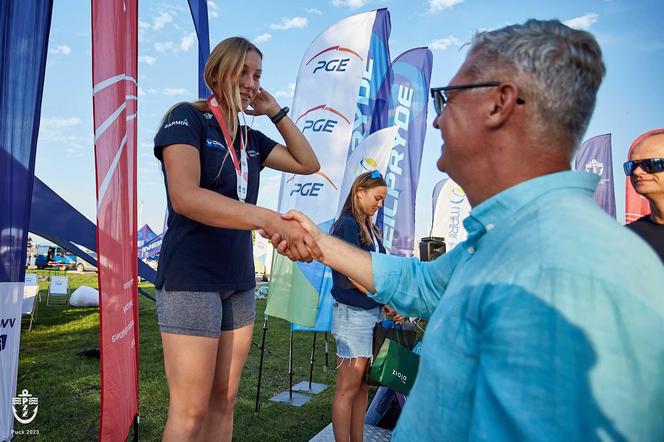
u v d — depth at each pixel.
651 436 0.63
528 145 0.86
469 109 0.92
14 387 2.83
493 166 0.90
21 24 2.63
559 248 0.71
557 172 0.85
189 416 1.84
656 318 0.64
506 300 0.73
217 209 1.57
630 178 2.33
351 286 2.80
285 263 4.50
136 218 2.68
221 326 2.02
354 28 4.94
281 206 4.89
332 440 3.40
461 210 12.95
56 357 6.03
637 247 0.71
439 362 0.88
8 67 2.60
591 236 0.71
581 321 0.65
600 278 0.66
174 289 1.83
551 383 0.65
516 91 0.85
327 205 4.73
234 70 1.93
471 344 0.82
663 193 2.21
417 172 6.60
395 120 6.61
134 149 2.64
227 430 2.13
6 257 2.70
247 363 6.11
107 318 2.14
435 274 1.33
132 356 2.57
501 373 0.70
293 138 2.37
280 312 4.41
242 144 2.04
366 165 5.51
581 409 0.63
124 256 2.42
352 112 4.85
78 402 4.22
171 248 1.86
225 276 1.92
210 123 1.91
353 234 2.94
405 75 6.76
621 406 0.62
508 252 0.79
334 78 4.90
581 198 0.79
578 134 0.86
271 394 4.74
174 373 1.83
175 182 1.68
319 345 7.75
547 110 0.83
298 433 3.67
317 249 1.46
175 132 1.75
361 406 3.06
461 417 0.82
